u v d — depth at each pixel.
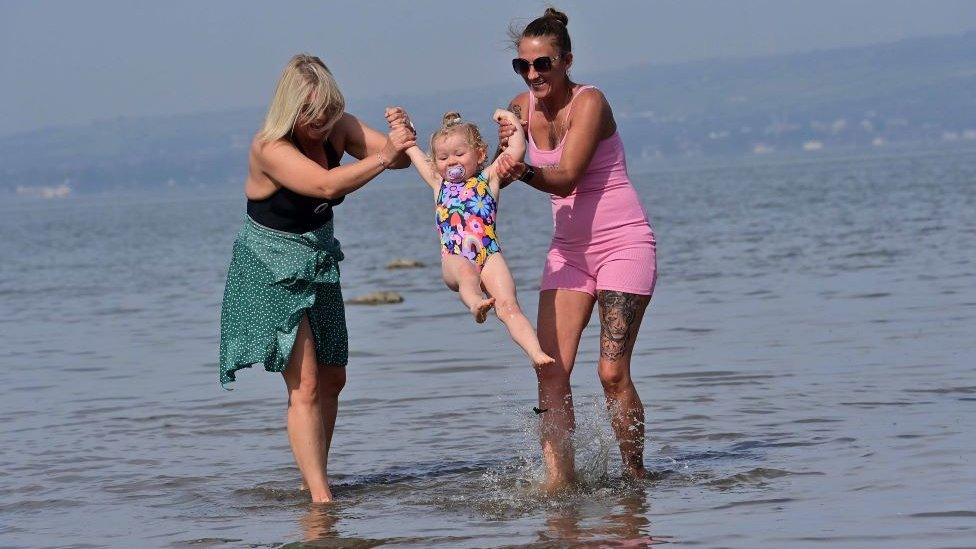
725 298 26.70
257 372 20.55
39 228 107.94
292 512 11.46
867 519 9.98
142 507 11.91
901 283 27.20
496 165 12.04
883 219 49.06
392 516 11.10
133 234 82.50
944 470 11.41
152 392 18.94
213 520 11.29
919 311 22.58
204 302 33.22
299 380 11.92
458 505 11.41
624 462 12.23
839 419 14.17
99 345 25.27
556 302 12.07
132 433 15.75
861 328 21.00
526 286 31.17
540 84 11.67
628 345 12.02
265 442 14.92
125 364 22.17
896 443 12.71
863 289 26.58
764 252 37.75
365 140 12.42
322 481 11.91
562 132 11.88
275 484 12.71
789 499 10.84
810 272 30.97
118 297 36.34
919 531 9.54
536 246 45.94
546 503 11.30
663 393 16.56
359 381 18.84
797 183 101.19
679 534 9.91
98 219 126.75
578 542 9.84
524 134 11.80
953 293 24.83
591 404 15.66
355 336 24.16
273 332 11.77
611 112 11.97
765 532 9.79
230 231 77.00
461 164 12.03
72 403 18.30
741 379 17.12
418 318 26.53
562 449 11.82
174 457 14.23
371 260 45.56
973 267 29.45
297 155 11.63
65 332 28.11
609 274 11.92
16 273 49.81
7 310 34.41
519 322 11.52
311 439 11.92
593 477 12.10
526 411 15.91
